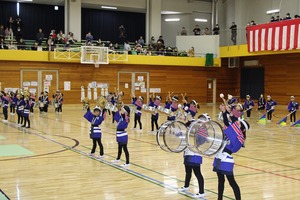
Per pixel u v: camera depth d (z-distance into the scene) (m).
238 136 6.22
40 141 13.84
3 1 32.19
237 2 35.81
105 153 11.65
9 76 28.16
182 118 7.93
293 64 30.73
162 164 10.18
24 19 33.00
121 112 9.97
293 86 30.77
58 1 32.62
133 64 32.09
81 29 34.84
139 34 37.25
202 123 6.12
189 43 34.81
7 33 30.05
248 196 7.39
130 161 10.53
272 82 32.53
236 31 32.22
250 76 34.72
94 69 30.88
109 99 19.50
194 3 37.88
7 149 12.12
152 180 8.50
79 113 25.73
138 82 32.47
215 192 7.61
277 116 25.67
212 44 34.06
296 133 17.27
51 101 29.16
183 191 7.63
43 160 10.50
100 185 8.03
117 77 31.72
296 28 26.11
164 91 33.50
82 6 34.31
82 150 12.09
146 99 32.84
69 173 9.05
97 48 29.27
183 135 6.96
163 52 32.88
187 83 34.38
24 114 17.73
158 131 7.06
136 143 13.72
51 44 29.28
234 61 35.16
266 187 8.05
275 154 11.98
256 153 12.12
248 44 29.61
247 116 24.69
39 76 29.09
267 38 28.03
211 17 39.00
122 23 36.53
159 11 35.91
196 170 7.28
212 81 35.62
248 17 35.38
